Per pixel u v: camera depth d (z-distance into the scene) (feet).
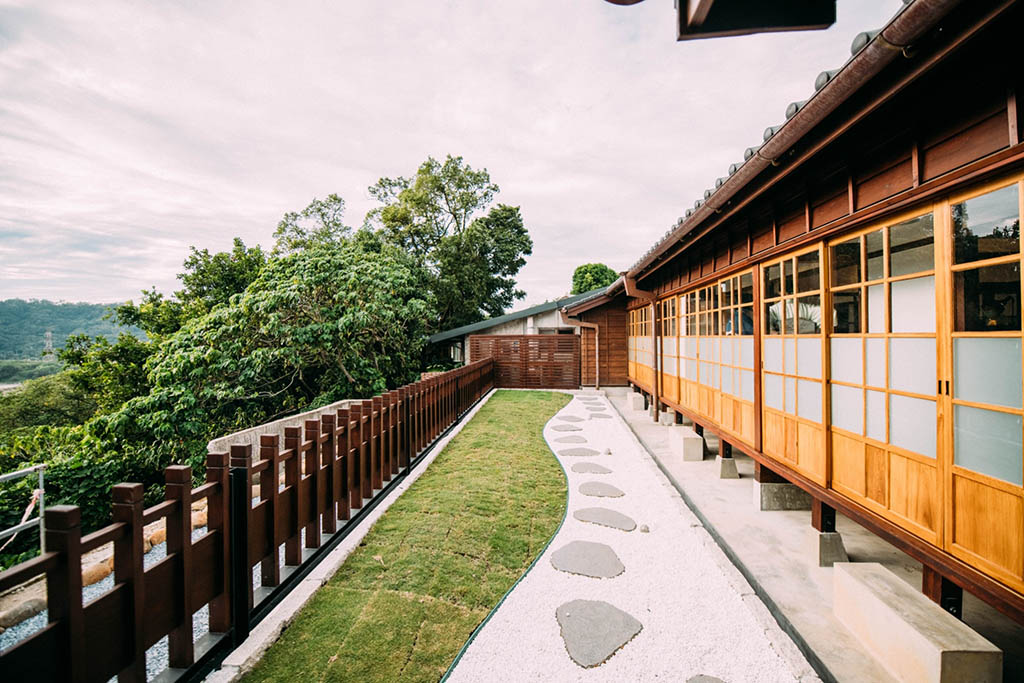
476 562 10.21
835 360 9.59
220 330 30.76
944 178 6.25
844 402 9.27
